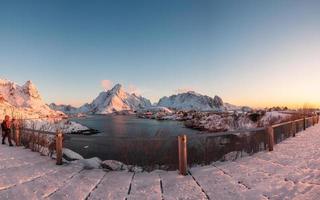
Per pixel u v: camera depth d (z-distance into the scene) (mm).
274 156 9812
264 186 6172
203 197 5730
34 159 9867
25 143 13617
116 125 66812
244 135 13695
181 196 5840
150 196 5891
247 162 8969
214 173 7621
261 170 7727
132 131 41438
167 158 9680
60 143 8945
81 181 6992
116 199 5727
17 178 7117
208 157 10516
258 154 10445
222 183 6617
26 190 6172
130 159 9805
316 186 5965
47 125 22047
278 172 7391
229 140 14094
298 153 10297
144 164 9258
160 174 7816
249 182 6559
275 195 5562
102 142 18750
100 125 67812
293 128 17062
